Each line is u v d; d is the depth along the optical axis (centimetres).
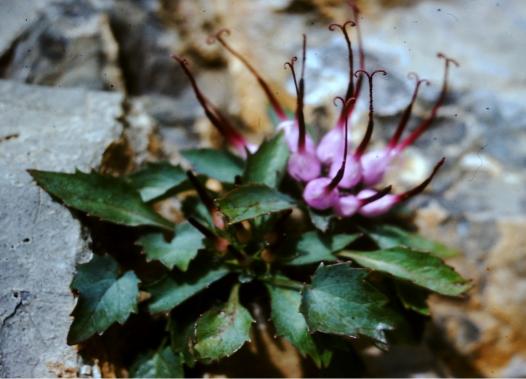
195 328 19
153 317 21
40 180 19
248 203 19
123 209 20
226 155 21
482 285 22
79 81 24
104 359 19
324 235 20
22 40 24
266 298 21
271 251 20
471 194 23
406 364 21
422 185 20
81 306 19
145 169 21
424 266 20
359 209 20
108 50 24
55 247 19
